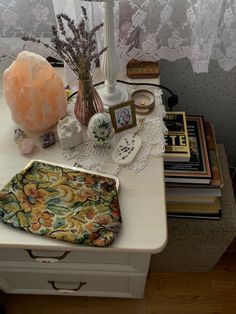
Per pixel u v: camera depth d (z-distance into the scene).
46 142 0.76
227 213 0.99
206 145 0.94
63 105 0.79
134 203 0.67
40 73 0.72
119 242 0.61
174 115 0.93
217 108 1.20
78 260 0.83
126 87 0.88
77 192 0.68
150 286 1.22
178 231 0.97
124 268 0.86
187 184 0.89
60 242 0.61
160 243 0.61
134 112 0.77
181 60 1.01
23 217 0.64
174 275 1.25
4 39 0.86
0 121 0.83
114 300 1.20
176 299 1.19
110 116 0.75
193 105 1.19
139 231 0.63
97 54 0.69
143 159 0.74
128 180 0.70
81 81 0.71
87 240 0.60
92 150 0.76
